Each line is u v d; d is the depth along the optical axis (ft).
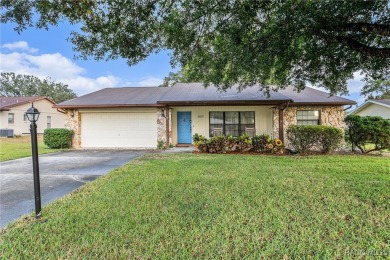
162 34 14.39
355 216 10.36
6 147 44.32
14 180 18.20
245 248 7.94
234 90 42.78
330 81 21.76
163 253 7.69
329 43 15.71
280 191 13.92
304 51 15.34
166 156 29.37
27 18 12.42
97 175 19.86
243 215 10.55
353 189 14.17
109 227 9.55
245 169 20.42
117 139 42.57
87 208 11.62
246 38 14.42
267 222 9.84
